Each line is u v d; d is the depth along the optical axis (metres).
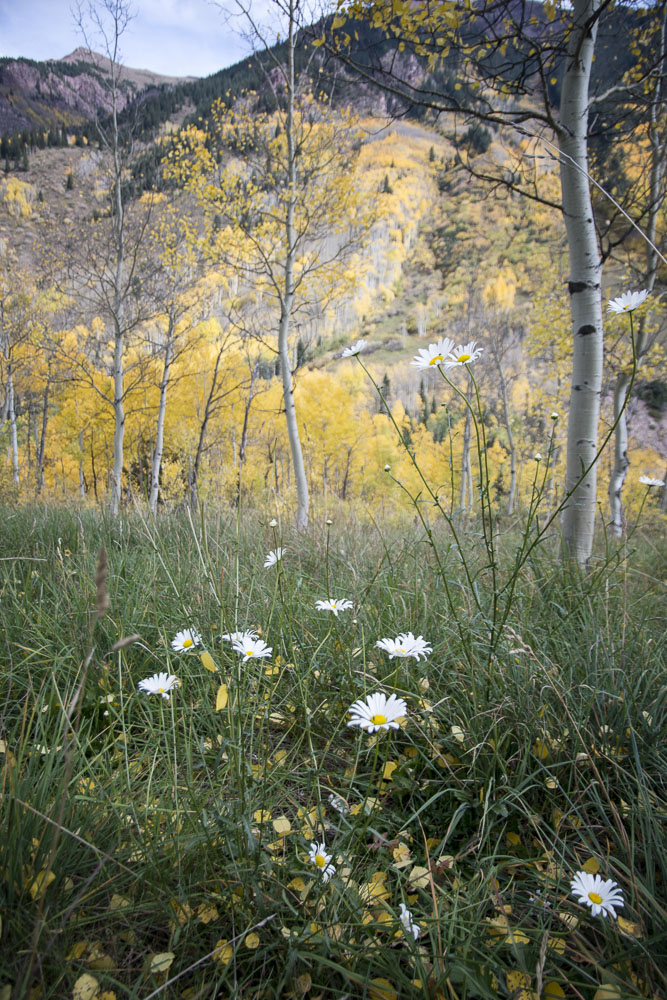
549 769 1.65
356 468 22.50
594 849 1.47
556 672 1.91
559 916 1.24
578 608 2.48
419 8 3.96
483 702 1.79
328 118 8.76
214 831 1.36
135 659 2.11
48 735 1.73
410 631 2.22
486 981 1.08
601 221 5.19
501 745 1.66
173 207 12.87
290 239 8.93
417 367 1.82
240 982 1.10
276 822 1.40
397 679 1.94
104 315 13.59
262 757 1.66
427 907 1.29
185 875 1.28
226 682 1.88
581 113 4.04
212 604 2.38
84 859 1.25
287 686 2.08
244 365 17.97
